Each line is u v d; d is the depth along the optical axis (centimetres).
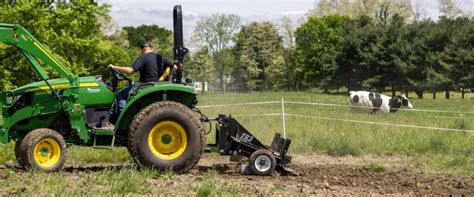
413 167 1287
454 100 5881
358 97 3234
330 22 9669
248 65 10544
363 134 1750
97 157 1259
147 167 1039
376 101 3225
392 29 7794
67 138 1077
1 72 3161
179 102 1105
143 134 1034
